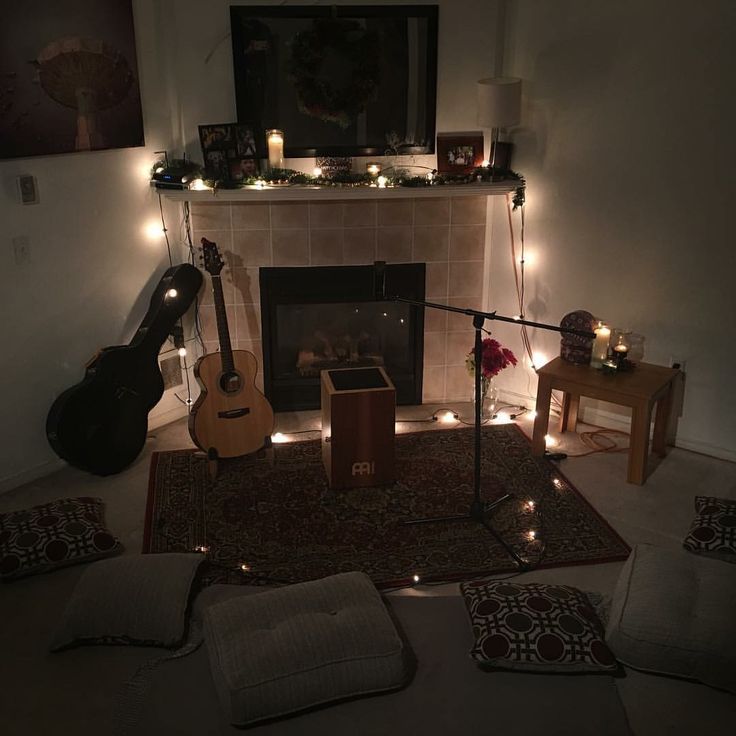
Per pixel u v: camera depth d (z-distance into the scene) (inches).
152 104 147.6
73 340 143.0
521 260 163.0
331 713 82.5
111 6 134.4
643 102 138.8
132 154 146.0
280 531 124.6
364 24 147.6
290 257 159.9
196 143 153.9
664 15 132.5
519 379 172.4
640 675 89.4
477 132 158.6
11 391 134.7
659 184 141.1
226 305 161.5
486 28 151.8
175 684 86.4
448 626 96.1
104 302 146.9
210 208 154.5
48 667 91.6
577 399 156.9
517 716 82.2
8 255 129.2
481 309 170.7
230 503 132.6
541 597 94.7
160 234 154.4
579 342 146.8
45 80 127.3
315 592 93.9
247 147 148.0
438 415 167.8
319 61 148.9
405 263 163.9
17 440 137.6
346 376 136.6
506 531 124.4
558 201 154.6
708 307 141.6
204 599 99.8
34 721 84.3
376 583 111.4
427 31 149.5
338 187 148.3
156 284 156.1
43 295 136.2
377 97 153.0
